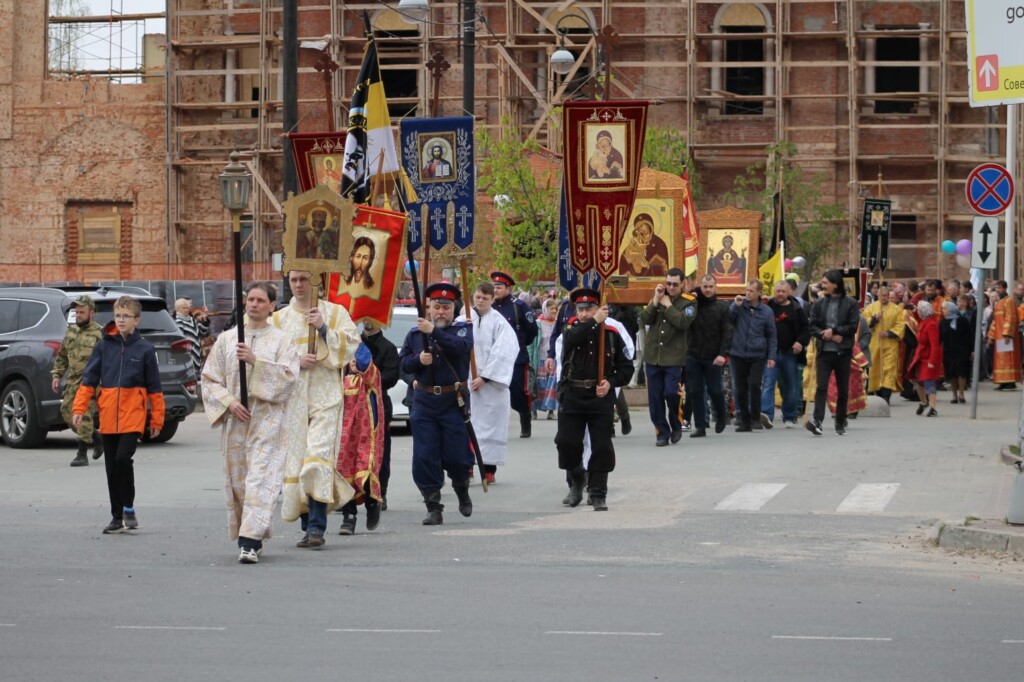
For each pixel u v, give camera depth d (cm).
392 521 2281
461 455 2253
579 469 2433
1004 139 6956
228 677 1241
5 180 7575
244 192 2648
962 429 3653
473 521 2275
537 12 7131
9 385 3516
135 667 1277
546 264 4791
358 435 2100
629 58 7119
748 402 3638
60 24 8144
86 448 3142
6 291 3591
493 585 1684
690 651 1339
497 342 2683
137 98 7494
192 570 1800
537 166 5247
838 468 2881
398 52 7350
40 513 2395
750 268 4247
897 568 1814
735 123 7088
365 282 2228
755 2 7062
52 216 7538
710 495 2548
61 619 1489
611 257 2455
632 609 1541
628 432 3631
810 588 1667
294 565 1841
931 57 7019
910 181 6869
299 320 1972
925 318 4153
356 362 2106
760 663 1291
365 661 1299
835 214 6438
